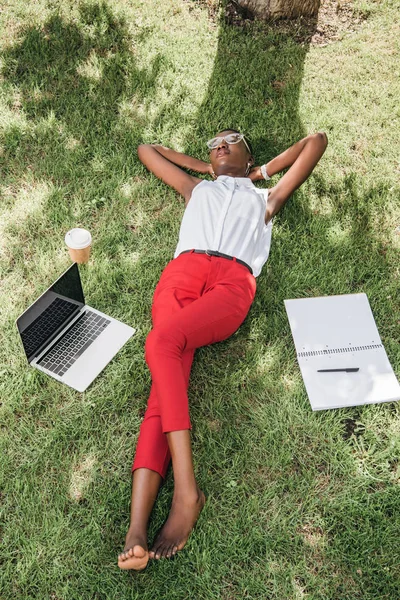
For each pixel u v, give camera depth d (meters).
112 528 2.35
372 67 4.39
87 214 3.41
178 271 2.83
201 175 3.64
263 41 4.49
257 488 2.48
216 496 2.45
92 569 2.24
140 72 4.17
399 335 3.02
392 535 2.36
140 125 3.88
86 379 2.75
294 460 2.58
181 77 4.18
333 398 2.74
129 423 2.65
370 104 4.12
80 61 4.23
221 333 2.67
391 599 2.21
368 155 3.79
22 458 2.52
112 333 2.91
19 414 2.66
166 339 2.40
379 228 3.45
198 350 2.89
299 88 4.18
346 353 2.91
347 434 2.67
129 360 2.84
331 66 4.38
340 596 2.22
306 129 3.94
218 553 2.29
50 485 2.45
